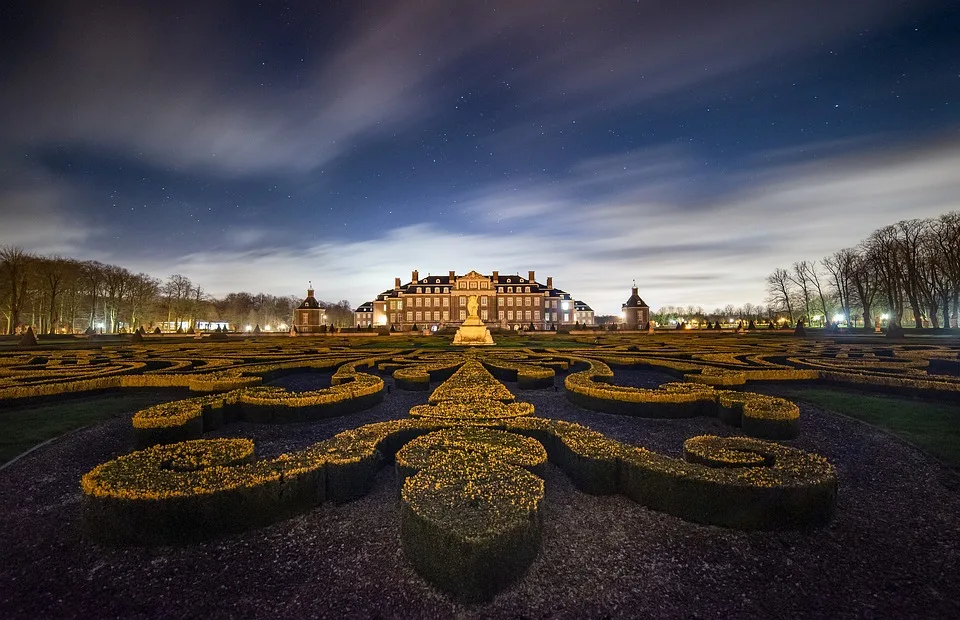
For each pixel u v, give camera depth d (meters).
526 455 6.99
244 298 136.88
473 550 4.72
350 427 10.91
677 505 6.44
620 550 5.72
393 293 121.38
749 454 7.20
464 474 6.17
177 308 103.31
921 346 24.48
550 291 121.94
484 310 113.12
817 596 4.91
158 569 5.42
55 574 5.33
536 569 5.33
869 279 65.12
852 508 6.76
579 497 7.11
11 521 6.50
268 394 11.59
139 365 17.84
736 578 5.20
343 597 4.94
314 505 6.67
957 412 11.66
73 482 7.81
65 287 73.75
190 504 5.83
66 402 13.51
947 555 5.59
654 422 11.28
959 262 52.56
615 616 4.63
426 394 14.89
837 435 10.10
